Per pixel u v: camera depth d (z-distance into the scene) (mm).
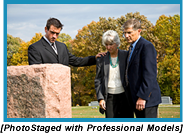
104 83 3785
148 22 23078
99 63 3941
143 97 3211
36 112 2734
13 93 2840
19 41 42312
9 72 2871
